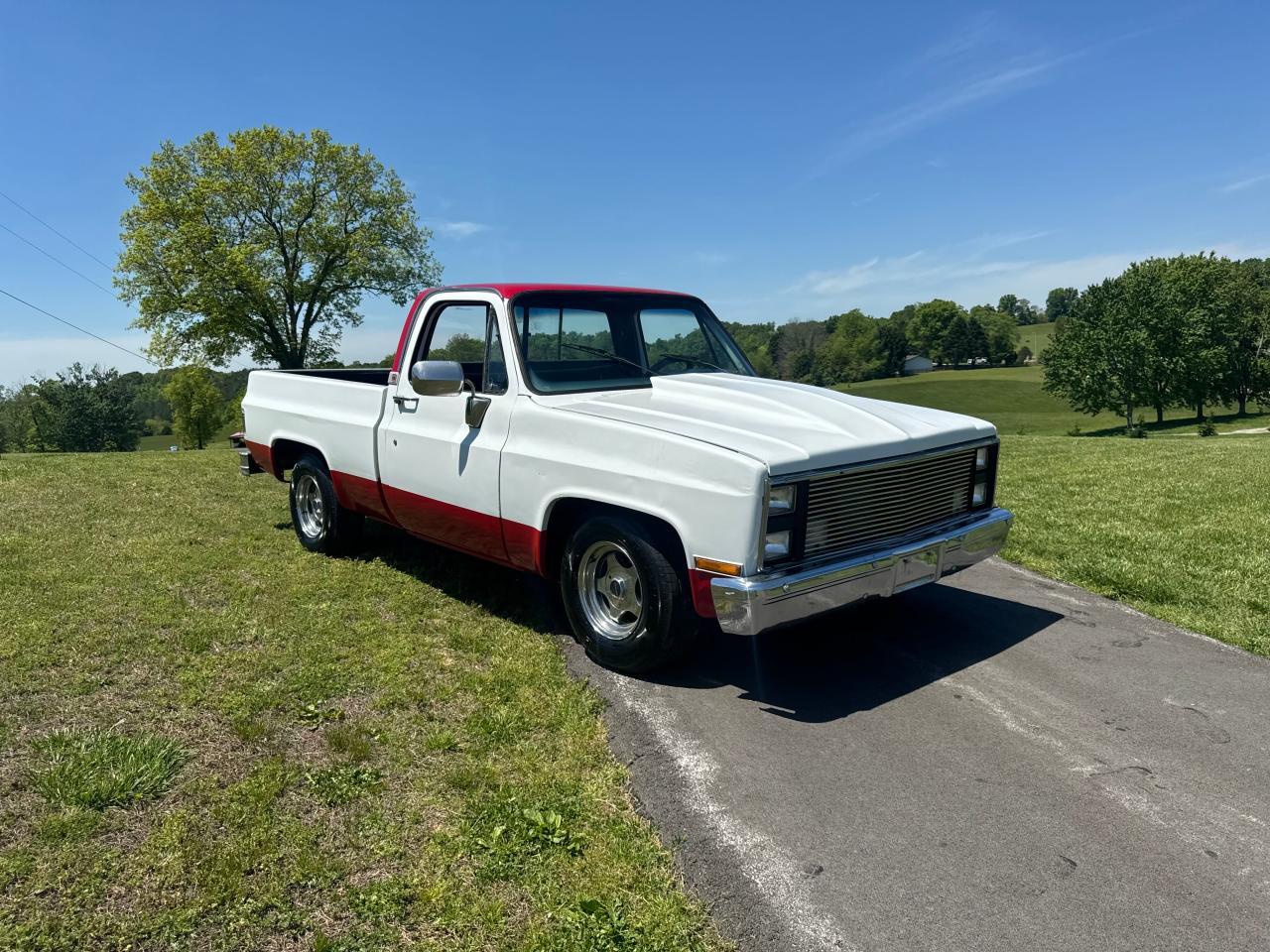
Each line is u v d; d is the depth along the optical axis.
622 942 2.28
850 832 2.85
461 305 5.03
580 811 2.91
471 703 3.75
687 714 3.74
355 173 41.06
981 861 2.69
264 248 39.66
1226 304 63.03
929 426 4.36
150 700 3.66
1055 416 73.12
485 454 4.64
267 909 2.38
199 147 39.44
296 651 4.27
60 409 61.12
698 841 2.78
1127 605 5.42
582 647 4.51
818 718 3.72
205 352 39.16
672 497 3.69
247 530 7.02
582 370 4.87
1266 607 5.17
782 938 2.33
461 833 2.76
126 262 37.09
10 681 3.77
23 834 2.67
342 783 3.03
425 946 2.25
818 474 3.63
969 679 4.17
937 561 4.16
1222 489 9.05
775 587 3.44
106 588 5.18
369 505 5.72
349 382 6.00
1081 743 3.50
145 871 2.51
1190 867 2.66
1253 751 3.44
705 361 5.50
